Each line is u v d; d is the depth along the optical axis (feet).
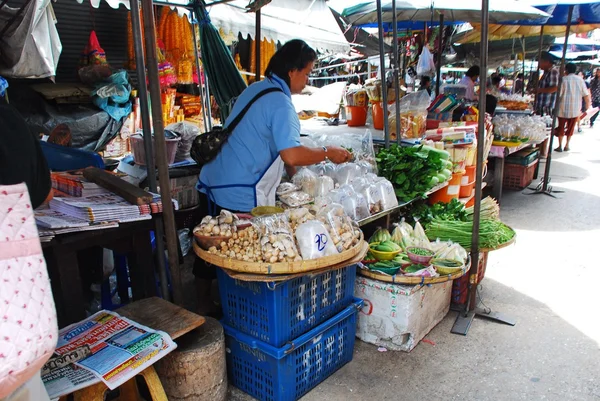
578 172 28.48
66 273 7.07
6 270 3.95
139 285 8.29
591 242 16.24
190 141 13.41
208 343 7.38
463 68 55.72
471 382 8.85
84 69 19.61
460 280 11.46
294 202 9.86
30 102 18.40
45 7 12.82
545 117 29.14
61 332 6.79
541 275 13.56
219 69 14.20
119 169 12.55
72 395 6.90
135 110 20.97
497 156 19.69
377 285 9.63
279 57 9.00
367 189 10.85
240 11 19.69
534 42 37.99
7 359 3.84
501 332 10.59
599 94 49.96
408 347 9.75
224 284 8.43
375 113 17.03
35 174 5.37
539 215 19.54
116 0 14.84
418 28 28.78
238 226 7.91
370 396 8.46
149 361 6.26
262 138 8.91
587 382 8.84
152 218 8.14
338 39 26.03
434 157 12.56
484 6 10.05
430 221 12.64
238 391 8.64
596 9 21.74
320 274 8.26
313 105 36.14
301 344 8.04
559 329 10.69
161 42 21.39
